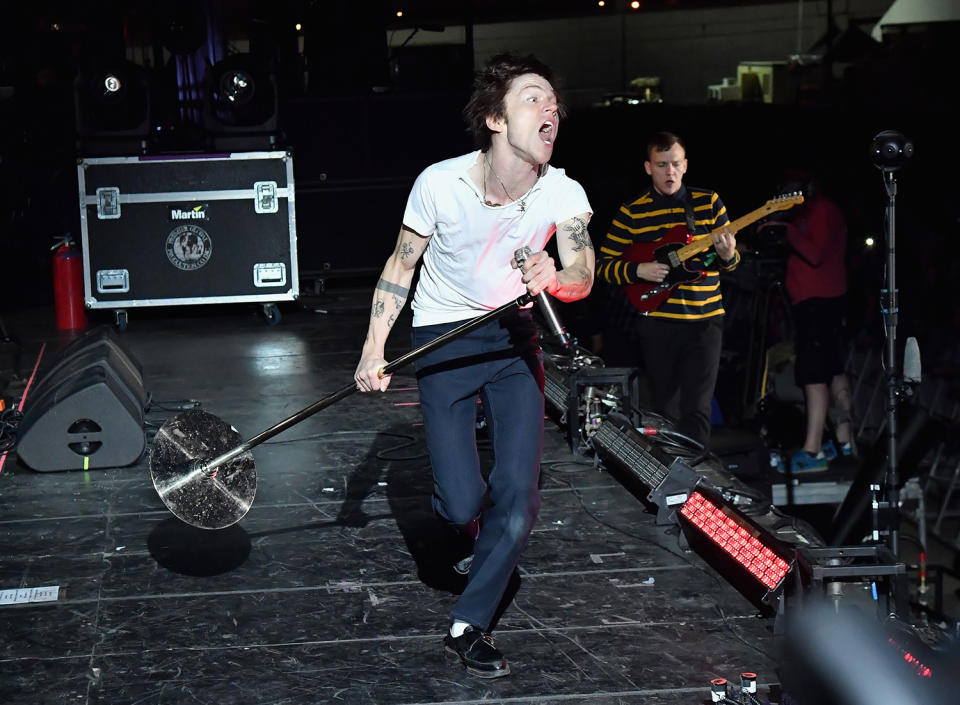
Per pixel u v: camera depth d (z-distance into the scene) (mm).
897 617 3322
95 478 4992
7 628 3547
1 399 5727
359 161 9414
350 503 4648
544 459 5148
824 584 3496
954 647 2840
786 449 7789
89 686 3174
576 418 5207
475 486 3240
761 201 15008
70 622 3586
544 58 37000
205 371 6969
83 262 8242
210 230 8258
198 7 9070
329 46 10109
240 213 8258
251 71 8180
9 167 10320
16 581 3902
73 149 10500
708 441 5527
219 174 8227
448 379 3213
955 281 8656
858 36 18609
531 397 3223
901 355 8570
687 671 3207
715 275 5410
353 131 9367
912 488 7887
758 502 4543
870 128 13695
